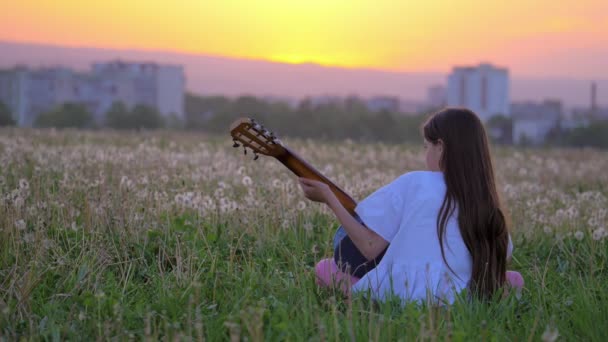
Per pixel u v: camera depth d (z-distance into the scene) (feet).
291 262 16.61
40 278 14.23
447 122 13.21
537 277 15.99
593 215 22.49
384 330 11.71
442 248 12.84
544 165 50.93
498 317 12.84
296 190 23.59
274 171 31.01
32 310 13.21
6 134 51.19
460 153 13.03
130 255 16.83
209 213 19.45
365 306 13.21
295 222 19.60
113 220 18.47
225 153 43.09
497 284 13.47
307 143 59.21
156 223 18.45
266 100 341.21
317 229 20.08
